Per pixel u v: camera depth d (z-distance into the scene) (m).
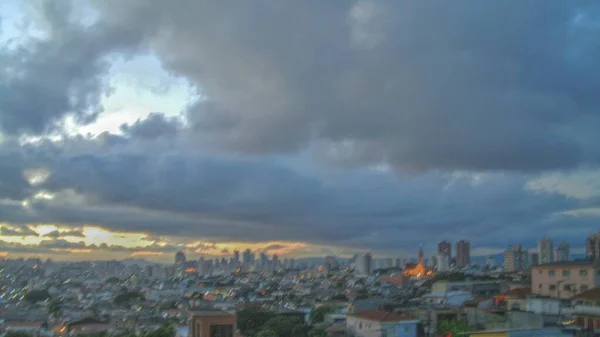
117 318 151.25
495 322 73.50
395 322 79.25
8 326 135.75
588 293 77.94
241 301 189.00
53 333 127.31
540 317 69.94
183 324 113.75
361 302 108.94
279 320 109.00
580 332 61.94
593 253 143.38
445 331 75.56
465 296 112.62
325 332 93.44
